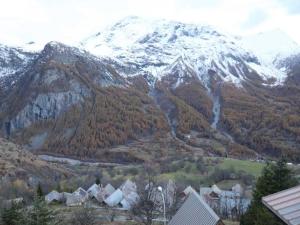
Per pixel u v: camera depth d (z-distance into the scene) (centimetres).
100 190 12000
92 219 6531
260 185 3694
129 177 14900
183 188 10981
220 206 9650
